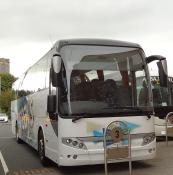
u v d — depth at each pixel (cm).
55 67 1042
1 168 1296
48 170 1211
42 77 1338
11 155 1609
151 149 1111
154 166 1181
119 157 1029
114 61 1123
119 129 1050
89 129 1055
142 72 1145
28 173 1173
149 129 1112
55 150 1116
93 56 1112
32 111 1538
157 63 1126
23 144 2078
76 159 1046
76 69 1091
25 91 1789
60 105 1066
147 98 1130
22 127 1892
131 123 1088
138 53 1155
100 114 1065
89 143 1052
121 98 1098
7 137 2589
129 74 1126
